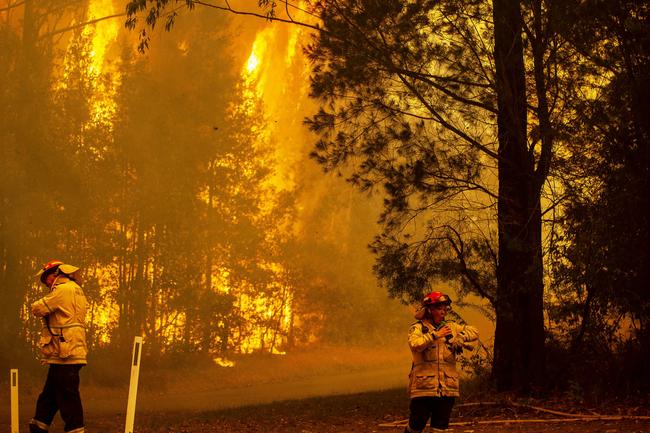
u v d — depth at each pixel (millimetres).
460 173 16328
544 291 17250
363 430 12953
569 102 14859
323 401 19078
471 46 15758
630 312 14852
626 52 14477
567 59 15117
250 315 38312
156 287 31938
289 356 39938
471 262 16781
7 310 28047
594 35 14609
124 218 30516
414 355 7797
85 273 30094
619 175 14117
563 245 14805
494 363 16625
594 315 15617
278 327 40094
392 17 15547
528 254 15820
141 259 31688
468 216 17016
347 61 15773
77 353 9109
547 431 10984
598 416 12055
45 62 29969
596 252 14047
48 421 9344
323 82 16250
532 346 15867
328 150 16516
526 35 15820
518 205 15891
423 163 16156
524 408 13734
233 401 25547
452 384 7715
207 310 33469
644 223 14047
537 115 15531
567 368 15750
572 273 14367
